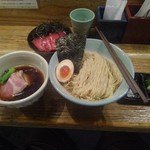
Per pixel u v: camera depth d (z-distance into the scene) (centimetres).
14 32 50
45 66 34
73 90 33
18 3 47
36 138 55
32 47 43
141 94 31
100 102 28
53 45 42
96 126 34
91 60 37
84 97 32
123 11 43
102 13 45
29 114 35
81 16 43
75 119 34
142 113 35
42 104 36
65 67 34
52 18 50
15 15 50
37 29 46
